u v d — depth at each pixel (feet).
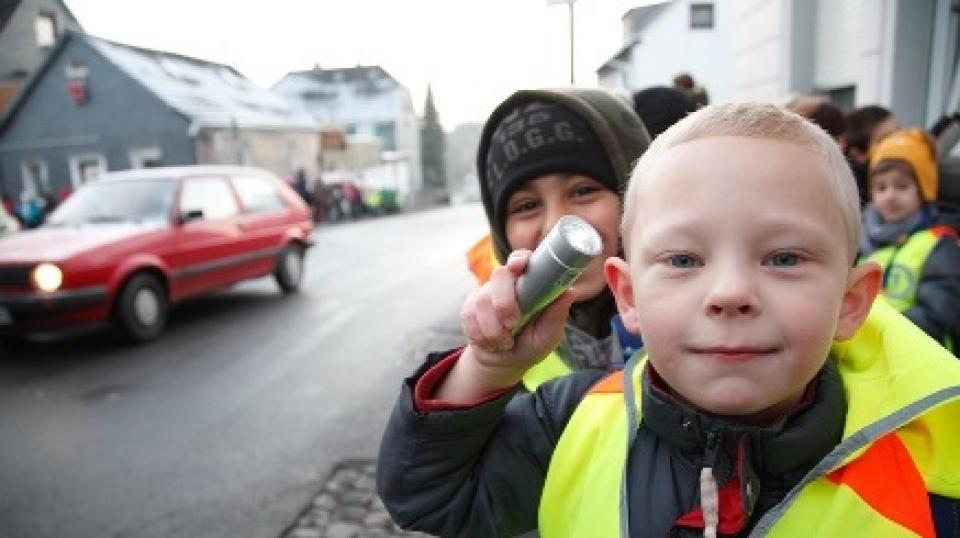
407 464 3.15
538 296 2.62
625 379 3.20
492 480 3.28
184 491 11.84
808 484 2.70
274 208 29.37
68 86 86.43
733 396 2.43
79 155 88.58
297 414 15.37
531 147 4.47
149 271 22.31
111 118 86.48
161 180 24.35
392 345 21.27
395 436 3.17
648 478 2.95
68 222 23.16
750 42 31.42
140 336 21.79
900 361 2.84
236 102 93.86
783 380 2.44
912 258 8.27
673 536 2.78
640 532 2.87
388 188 99.60
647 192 2.69
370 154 123.03
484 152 5.08
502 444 3.36
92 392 17.42
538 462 3.38
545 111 4.50
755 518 2.76
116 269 20.85
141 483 12.23
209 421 15.15
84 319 20.34
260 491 11.66
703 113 2.71
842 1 22.61
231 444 13.78
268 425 14.75
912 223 8.66
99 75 85.46
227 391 17.20
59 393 17.42
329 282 34.09
